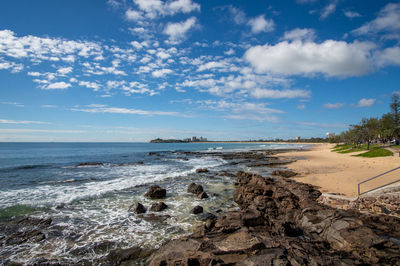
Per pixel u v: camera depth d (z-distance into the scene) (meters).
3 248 8.17
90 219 11.28
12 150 84.50
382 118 71.06
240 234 7.42
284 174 24.94
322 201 12.75
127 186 19.12
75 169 30.83
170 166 35.38
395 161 26.88
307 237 7.80
